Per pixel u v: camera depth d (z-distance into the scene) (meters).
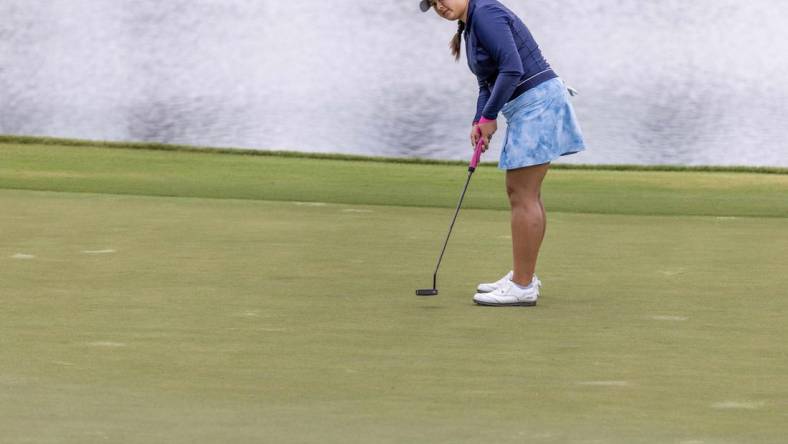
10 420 13.85
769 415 14.28
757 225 32.19
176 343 17.89
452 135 60.62
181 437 13.23
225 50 67.81
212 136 59.78
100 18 68.31
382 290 22.53
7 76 66.75
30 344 17.75
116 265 24.77
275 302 21.17
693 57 66.69
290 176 46.34
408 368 16.50
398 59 66.88
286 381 15.73
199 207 34.50
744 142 58.59
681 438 13.34
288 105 64.50
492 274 24.47
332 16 67.44
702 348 17.86
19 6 68.38
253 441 13.10
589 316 20.25
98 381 15.66
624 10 67.06
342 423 13.82
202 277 23.58
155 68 67.50
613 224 32.19
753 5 66.44
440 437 13.30
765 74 65.88
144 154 53.91
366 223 31.83
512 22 21.88
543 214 21.58
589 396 15.08
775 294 22.34
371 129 60.94
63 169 46.75
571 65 67.00
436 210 34.97
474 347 17.83
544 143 21.66
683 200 39.78
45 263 24.88
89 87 66.50
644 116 62.78
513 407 14.55
